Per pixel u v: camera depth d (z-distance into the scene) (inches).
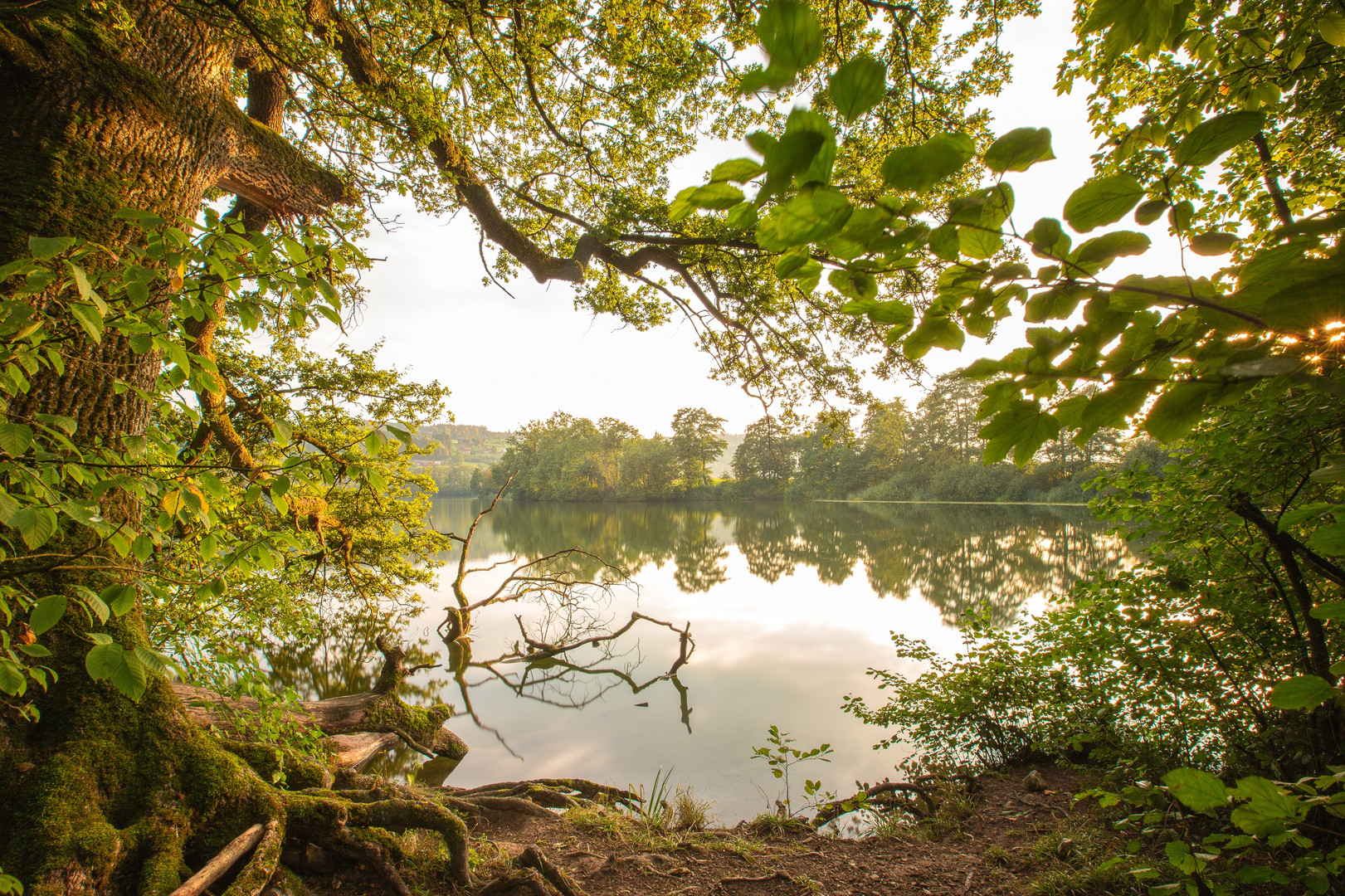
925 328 35.1
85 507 68.7
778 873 158.4
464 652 456.8
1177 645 159.0
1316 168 150.1
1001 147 25.3
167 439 98.9
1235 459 106.2
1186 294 29.7
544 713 343.6
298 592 343.0
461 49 245.8
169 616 180.2
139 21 139.9
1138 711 169.3
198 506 77.4
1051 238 29.5
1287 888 111.8
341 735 260.8
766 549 1117.7
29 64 119.8
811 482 2960.1
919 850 167.9
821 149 23.6
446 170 249.0
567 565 900.0
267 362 364.2
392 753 279.0
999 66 244.8
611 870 161.3
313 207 207.3
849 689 359.3
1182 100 62.6
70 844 100.3
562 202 346.6
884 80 21.8
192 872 113.5
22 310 61.9
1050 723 211.5
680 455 3031.5
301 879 130.3
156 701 122.6
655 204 302.4
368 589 404.2
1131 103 161.6
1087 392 35.4
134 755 114.8
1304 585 98.7
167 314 81.7
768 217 27.1
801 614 561.0
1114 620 164.2
